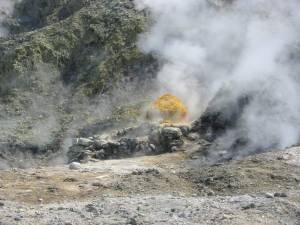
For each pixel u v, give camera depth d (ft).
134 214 43.65
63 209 46.65
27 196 55.01
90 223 41.47
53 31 214.48
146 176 62.54
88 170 73.82
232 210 44.37
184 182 60.18
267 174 60.49
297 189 54.29
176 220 41.65
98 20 210.38
